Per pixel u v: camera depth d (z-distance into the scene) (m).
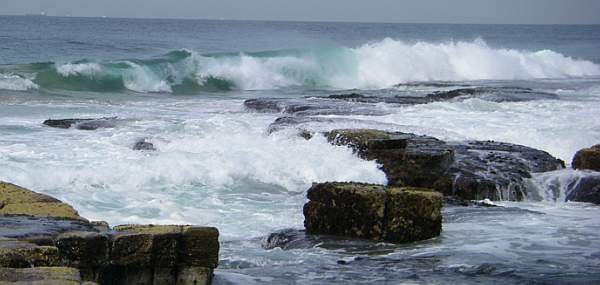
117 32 122.56
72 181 20.39
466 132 29.38
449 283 13.48
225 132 26.64
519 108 36.38
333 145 23.98
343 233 16.75
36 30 119.81
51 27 138.25
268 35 121.75
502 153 24.34
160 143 24.53
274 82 52.72
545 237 16.98
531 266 14.62
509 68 65.06
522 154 24.44
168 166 21.50
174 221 17.78
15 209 13.96
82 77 44.25
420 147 23.28
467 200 20.86
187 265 12.16
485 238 16.77
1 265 10.14
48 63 44.56
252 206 19.64
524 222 18.36
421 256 15.32
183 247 12.15
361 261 14.95
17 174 20.06
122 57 63.84
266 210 19.31
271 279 13.49
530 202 21.41
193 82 49.41
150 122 29.69
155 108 35.78
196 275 12.19
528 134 29.00
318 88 53.44
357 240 16.48
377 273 14.07
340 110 33.47
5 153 22.83
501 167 22.81
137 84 46.50
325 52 56.25
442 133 27.80
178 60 49.22
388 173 22.41
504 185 21.59
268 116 32.12
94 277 11.66
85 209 18.30
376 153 23.00
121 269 11.88
